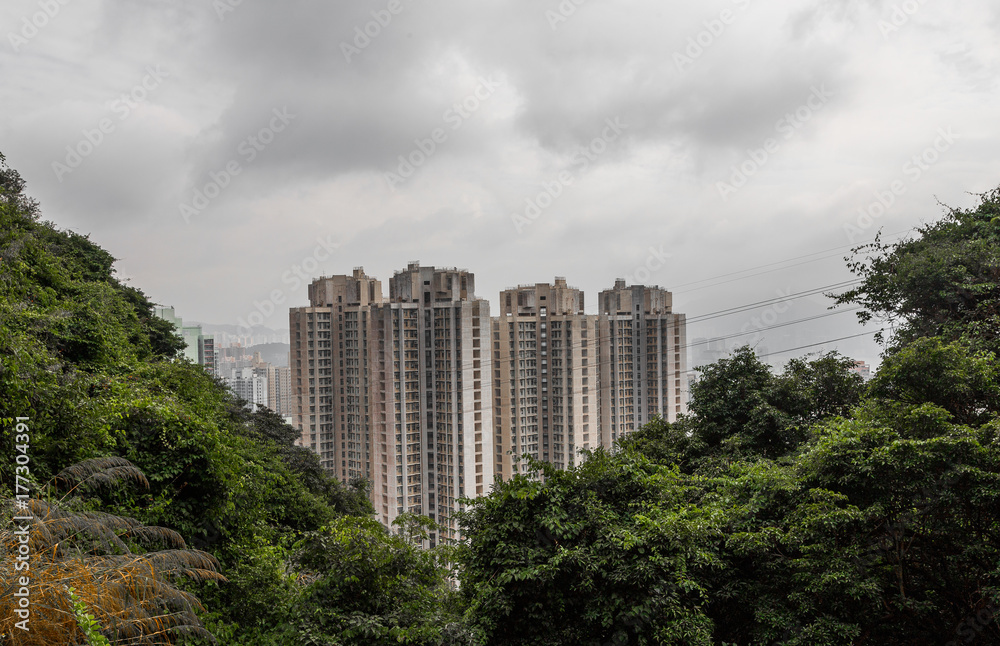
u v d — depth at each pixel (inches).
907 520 505.4
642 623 464.8
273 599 477.1
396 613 412.2
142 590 283.4
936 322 742.5
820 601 502.0
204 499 511.2
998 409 559.5
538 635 486.6
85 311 676.1
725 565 525.0
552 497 520.4
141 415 499.2
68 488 386.0
